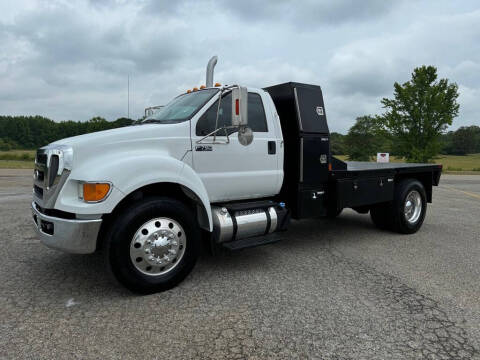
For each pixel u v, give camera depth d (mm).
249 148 4285
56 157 3242
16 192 11125
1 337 2652
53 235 3199
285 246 5270
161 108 4742
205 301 3301
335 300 3336
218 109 4016
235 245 3936
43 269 4121
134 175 3271
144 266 3393
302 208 4848
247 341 2619
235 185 4191
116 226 3227
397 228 6039
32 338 2641
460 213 8336
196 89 4789
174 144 3703
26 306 3180
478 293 3531
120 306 3188
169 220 3518
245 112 3596
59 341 2604
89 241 3143
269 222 4281
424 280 3871
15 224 6410
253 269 4207
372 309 3152
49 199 3244
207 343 2590
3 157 45656
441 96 23781
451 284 3762
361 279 3891
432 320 2963
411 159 25188
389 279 3895
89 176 3127
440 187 15492
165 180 3447
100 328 2797
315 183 4973
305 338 2666
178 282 3605
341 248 5156
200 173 3906
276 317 2992
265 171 4465
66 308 3143
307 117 4824
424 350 2527
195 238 3691
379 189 5664
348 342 2617
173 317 2984
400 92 24969
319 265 4363
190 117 3867
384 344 2598
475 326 2875
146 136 3561
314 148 4871
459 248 5184
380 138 26641
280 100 4961
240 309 3139
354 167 6723
